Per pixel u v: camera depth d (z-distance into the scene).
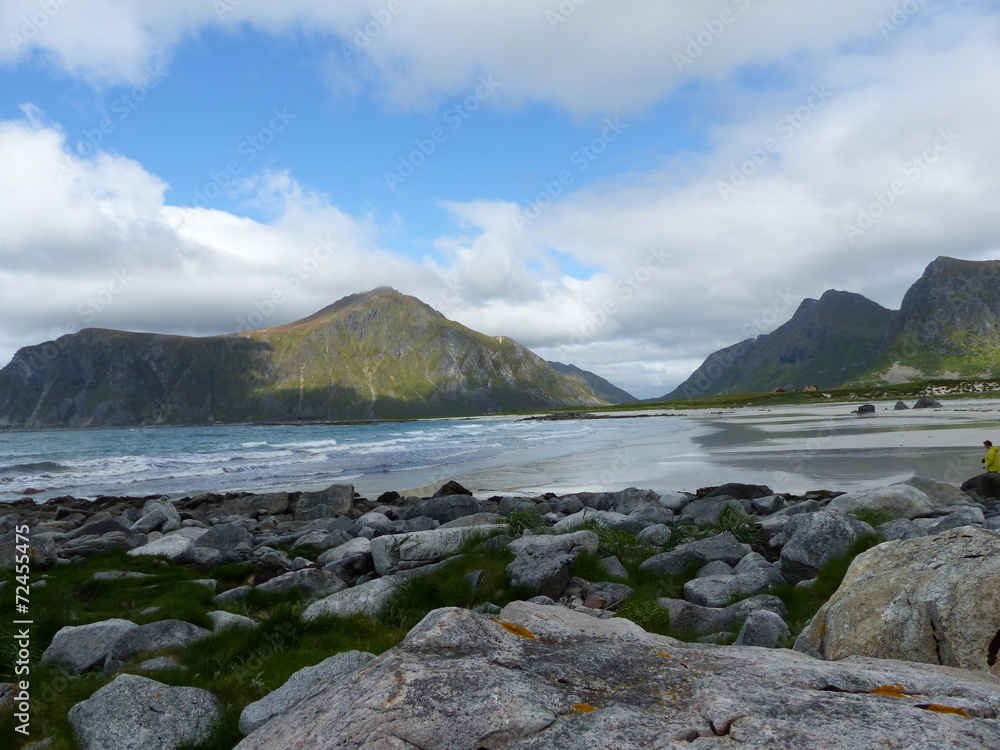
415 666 3.25
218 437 105.31
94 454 63.38
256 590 11.28
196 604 10.33
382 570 12.65
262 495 25.19
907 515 13.98
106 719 5.43
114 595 11.61
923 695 3.18
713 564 11.39
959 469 25.62
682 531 14.28
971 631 4.84
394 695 2.96
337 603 9.38
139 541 17.78
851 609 5.70
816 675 3.35
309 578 11.72
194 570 14.14
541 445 56.81
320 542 16.64
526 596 9.89
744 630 7.11
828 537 10.14
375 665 3.44
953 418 61.31
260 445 72.88
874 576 5.92
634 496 20.58
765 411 116.38
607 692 3.17
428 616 4.18
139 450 69.00
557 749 2.58
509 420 191.00
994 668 4.60
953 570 5.37
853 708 2.84
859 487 22.69
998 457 22.19
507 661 3.47
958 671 3.80
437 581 10.36
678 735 2.65
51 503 27.47
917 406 91.19
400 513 21.80
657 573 11.44
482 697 2.96
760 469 29.84
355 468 41.97
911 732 2.58
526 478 31.91
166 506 21.91
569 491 26.72
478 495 25.84
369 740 2.69
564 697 3.08
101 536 16.86
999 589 4.93
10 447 78.12
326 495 24.22
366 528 17.95
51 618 9.86
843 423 62.91
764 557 12.27
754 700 2.93
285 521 22.86
